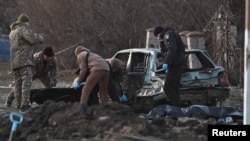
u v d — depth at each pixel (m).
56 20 74.38
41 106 23.81
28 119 22.86
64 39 74.19
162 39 30.44
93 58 27.42
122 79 31.27
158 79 31.00
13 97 32.81
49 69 32.75
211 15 63.00
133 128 20.03
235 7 62.84
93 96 28.44
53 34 74.75
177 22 64.94
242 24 60.78
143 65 32.34
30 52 30.80
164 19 66.31
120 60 32.25
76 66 73.50
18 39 30.45
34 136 21.55
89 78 27.05
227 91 32.41
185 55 32.16
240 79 49.69
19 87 31.22
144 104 31.34
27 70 30.52
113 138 19.16
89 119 21.73
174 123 24.34
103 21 71.31
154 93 30.91
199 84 31.64
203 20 63.66
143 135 19.77
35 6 76.12
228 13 54.00
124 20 69.88
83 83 28.98
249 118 19.84
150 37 48.84
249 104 19.83
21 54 30.42
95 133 20.25
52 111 23.08
